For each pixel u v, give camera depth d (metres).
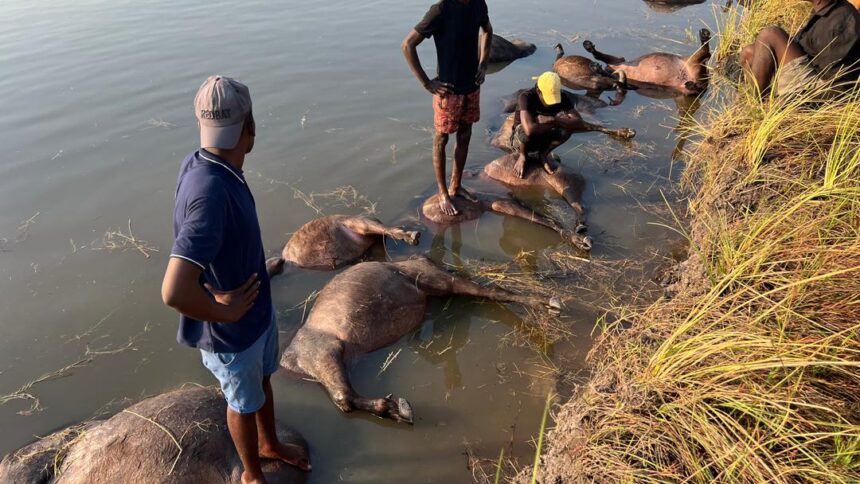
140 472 3.22
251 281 2.64
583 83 9.88
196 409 3.54
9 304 5.00
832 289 3.23
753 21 9.60
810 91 5.36
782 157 4.92
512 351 4.54
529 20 12.71
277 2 13.24
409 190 6.79
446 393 4.18
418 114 8.36
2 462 3.53
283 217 6.26
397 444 3.79
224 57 10.02
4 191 6.50
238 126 2.50
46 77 9.14
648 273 5.29
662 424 2.76
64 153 7.23
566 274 5.36
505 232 6.13
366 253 5.82
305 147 7.55
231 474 3.34
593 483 2.71
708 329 3.28
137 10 12.59
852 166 3.90
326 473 3.60
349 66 9.80
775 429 2.52
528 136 6.65
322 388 4.21
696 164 6.39
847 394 2.71
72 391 4.21
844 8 5.56
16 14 12.26
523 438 3.79
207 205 2.35
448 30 5.46
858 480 2.28
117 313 4.95
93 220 6.12
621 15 12.98
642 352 3.32
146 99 8.53
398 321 4.71
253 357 2.81
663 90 9.72
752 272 3.66
